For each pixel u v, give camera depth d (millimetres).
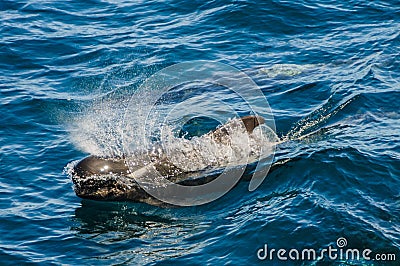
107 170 36344
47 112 44781
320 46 51375
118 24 55875
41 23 55938
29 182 38344
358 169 36469
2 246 33812
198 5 57125
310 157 37375
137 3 58562
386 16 54531
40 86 48000
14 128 43188
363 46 50875
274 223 33250
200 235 33750
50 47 52688
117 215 35750
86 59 51375
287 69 48500
